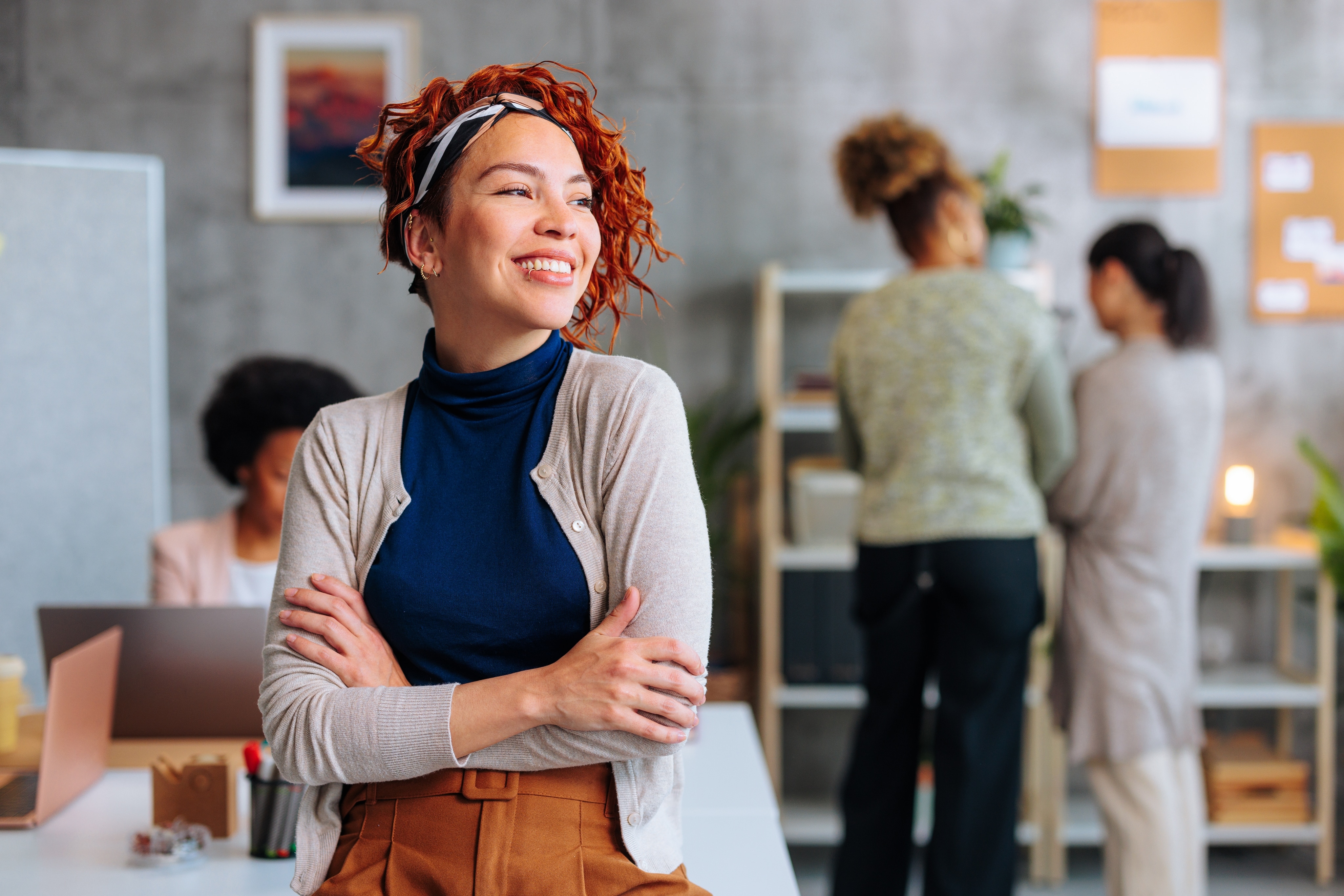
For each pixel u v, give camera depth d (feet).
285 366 7.43
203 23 11.99
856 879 8.48
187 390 12.08
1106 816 8.83
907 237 8.44
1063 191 12.01
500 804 3.27
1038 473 8.27
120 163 11.28
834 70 12.03
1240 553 10.86
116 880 4.47
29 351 10.96
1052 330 8.04
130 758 5.84
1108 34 11.94
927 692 11.34
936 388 8.04
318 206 12.03
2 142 12.00
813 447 12.28
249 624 5.88
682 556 3.40
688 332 12.12
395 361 12.15
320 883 3.45
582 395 3.52
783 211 12.07
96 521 11.19
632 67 12.04
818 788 12.28
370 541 3.51
